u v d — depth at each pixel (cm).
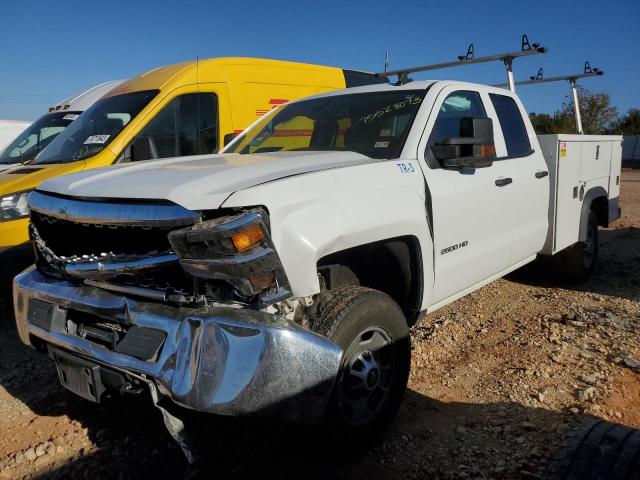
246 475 290
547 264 604
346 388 289
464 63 633
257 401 234
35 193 327
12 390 402
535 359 414
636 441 279
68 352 296
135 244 273
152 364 251
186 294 259
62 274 308
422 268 352
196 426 331
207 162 337
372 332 305
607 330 466
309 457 294
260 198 258
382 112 402
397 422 339
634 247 808
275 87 753
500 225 438
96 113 654
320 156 343
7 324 539
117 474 298
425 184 356
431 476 286
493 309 536
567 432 308
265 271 248
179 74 660
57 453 320
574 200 558
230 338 238
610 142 635
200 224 246
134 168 327
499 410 346
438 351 440
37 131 826
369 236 307
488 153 379
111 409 369
